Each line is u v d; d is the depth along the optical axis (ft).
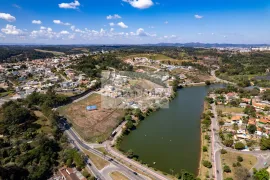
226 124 469.57
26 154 325.21
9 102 536.42
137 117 537.24
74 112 557.33
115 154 361.51
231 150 364.17
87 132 446.19
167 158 352.08
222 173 301.22
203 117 522.06
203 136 426.51
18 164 306.96
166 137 435.12
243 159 333.83
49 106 561.02
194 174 304.71
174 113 584.81
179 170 315.78
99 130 459.32
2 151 335.67
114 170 312.29
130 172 307.37
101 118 522.88
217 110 570.05
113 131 461.78
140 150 381.40
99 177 294.87
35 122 471.62
